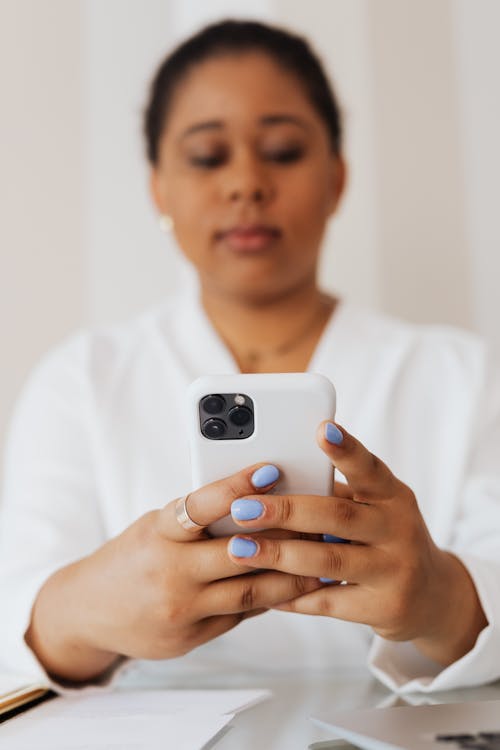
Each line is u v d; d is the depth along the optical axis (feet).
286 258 2.91
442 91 4.30
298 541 1.68
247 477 1.61
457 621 1.96
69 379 3.08
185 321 3.18
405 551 1.70
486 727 1.45
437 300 4.23
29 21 4.65
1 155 4.59
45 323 4.51
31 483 2.83
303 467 1.65
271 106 2.89
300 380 1.60
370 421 2.91
